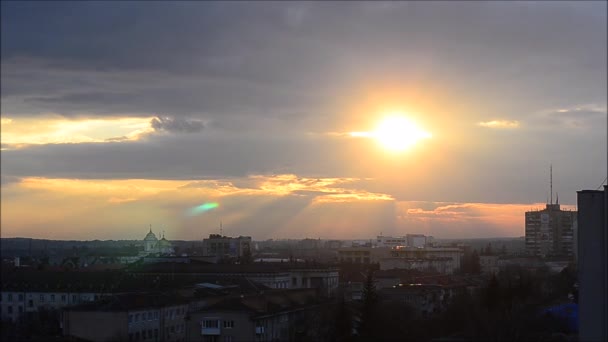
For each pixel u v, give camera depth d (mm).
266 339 178875
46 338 171125
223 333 177125
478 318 173125
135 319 169625
